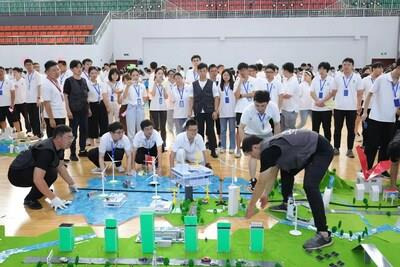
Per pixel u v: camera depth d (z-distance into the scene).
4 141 6.64
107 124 6.69
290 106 5.93
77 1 15.81
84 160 5.79
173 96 6.18
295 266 2.79
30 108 7.05
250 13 15.01
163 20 15.11
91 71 6.38
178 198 4.14
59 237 3.00
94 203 4.07
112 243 2.98
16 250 3.04
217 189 4.45
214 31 15.05
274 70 5.79
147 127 4.96
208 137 5.91
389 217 3.66
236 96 5.82
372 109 4.81
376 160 5.63
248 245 3.10
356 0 15.18
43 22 15.26
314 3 15.60
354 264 2.81
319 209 3.05
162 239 3.12
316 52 14.95
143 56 15.43
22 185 4.04
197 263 2.83
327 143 3.14
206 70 5.77
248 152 3.06
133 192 4.39
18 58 13.45
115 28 15.22
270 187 3.20
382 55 14.74
